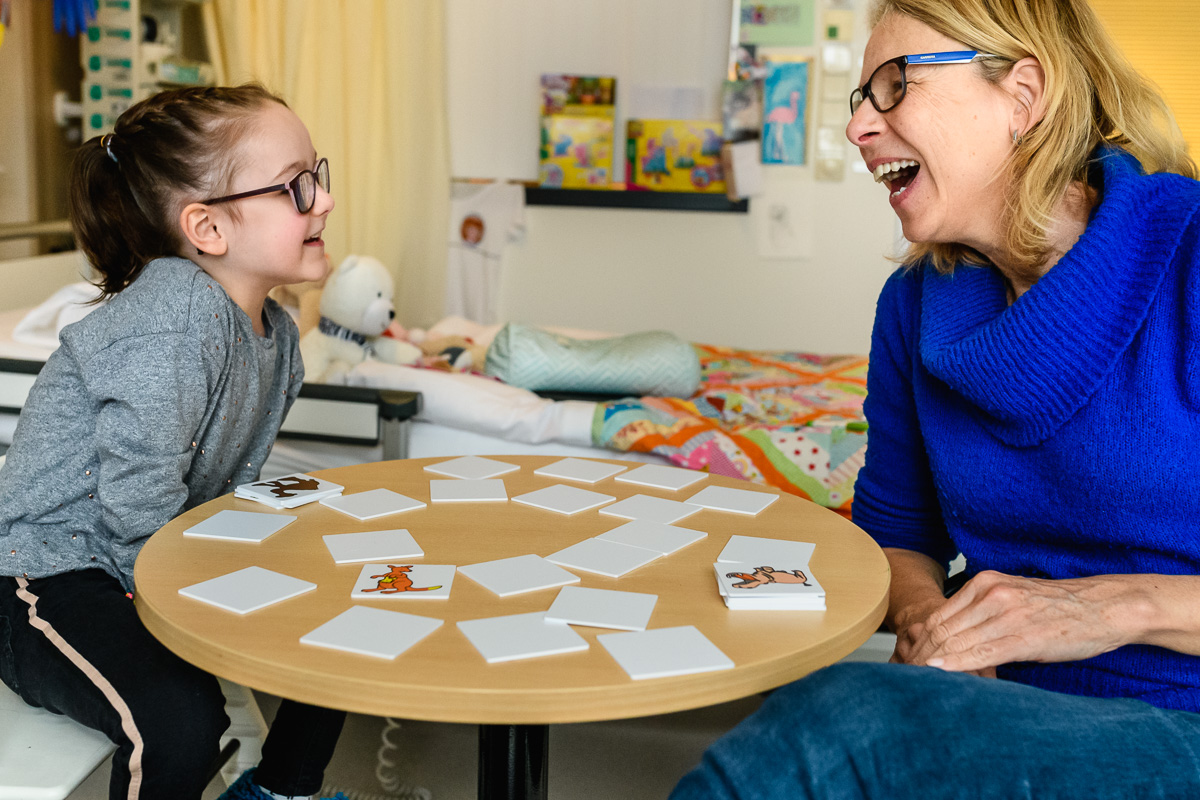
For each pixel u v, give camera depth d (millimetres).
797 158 4344
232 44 3512
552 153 4371
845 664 861
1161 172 1049
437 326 3154
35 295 2729
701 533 1165
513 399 2180
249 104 1432
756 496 1327
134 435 1231
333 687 797
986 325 1057
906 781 775
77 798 1651
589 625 899
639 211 4441
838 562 1088
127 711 1084
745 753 802
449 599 958
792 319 4504
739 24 4266
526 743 1090
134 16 2910
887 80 1108
